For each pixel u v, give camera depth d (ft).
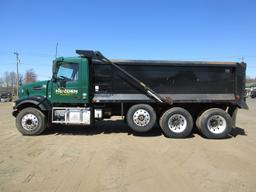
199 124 33.68
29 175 19.40
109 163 22.38
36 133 33.78
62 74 34.12
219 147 28.50
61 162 22.53
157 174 19.88
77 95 33.81
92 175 19.51
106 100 33.42
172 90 33.78
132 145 28.94
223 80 34.45
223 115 33.32
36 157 23.97
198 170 20.85
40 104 33.55
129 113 33.22
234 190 17.12
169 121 33.24
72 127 40.29
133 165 21.90
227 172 20.43
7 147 27.58
